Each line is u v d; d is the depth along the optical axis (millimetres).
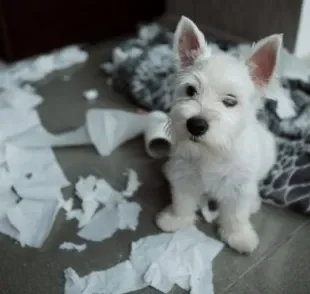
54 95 1043
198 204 769
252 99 648
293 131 853
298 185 772
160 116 875
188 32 661
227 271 693
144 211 780
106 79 1089
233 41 1114
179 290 672
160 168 850
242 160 664
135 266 700
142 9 1335
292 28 1006
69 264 710
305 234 738
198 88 625
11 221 763
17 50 1215
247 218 727
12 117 954
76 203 799
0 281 693
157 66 1002
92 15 1261
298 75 936
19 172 844
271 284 678
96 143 886
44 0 1174
